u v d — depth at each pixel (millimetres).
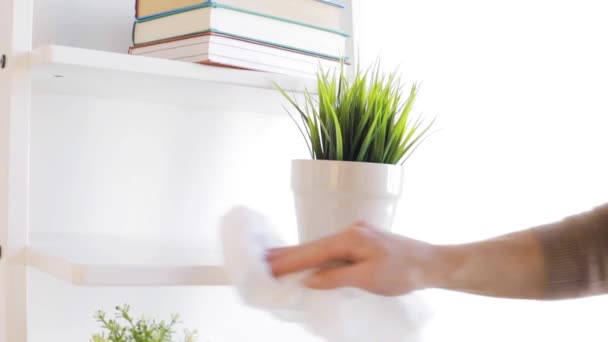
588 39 1327
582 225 634
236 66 804
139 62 753
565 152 1319
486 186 1320
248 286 619
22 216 819
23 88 804
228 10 793
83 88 914
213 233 1086
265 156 1127
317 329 639
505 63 1331
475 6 1325
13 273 823
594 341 1292
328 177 755
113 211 1008
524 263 611
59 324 973
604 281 631
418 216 1275
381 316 662
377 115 761
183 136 1059
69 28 972
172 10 821
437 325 1270
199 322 1077
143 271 674
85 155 985
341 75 822
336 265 608
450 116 1302
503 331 1312
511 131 1323
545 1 1343
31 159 948
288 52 857
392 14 1251
